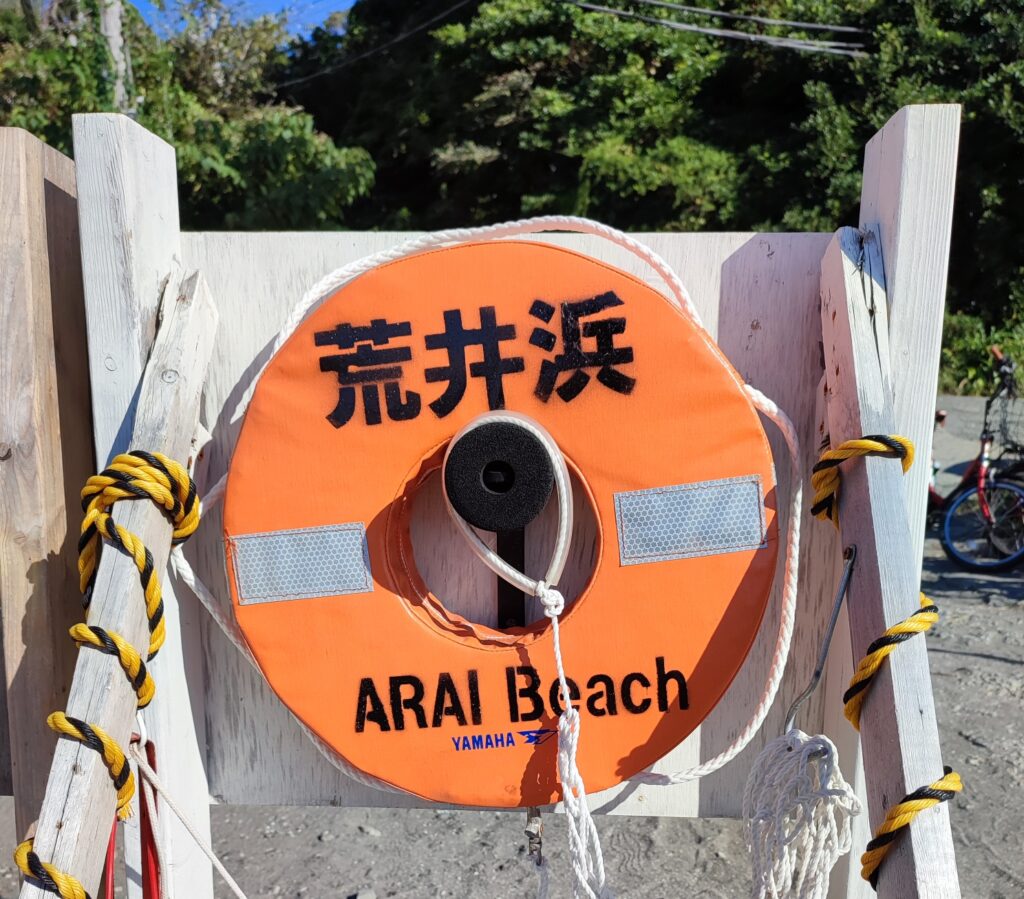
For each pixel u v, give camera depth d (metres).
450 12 14.94
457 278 1.33
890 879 1.01
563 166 14.19
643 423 1.30
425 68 15.74
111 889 1.37
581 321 1.31
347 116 17.91
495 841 2.96
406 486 1.34
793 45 11.94
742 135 13.08
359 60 17.42
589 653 1.31
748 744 1.49
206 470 1.48
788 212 11.90
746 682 1.48
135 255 1.34
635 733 1.31
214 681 1.52
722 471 1.30
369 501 1.34
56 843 1.06
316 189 10.66
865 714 1.12
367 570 1.34
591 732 1.31
